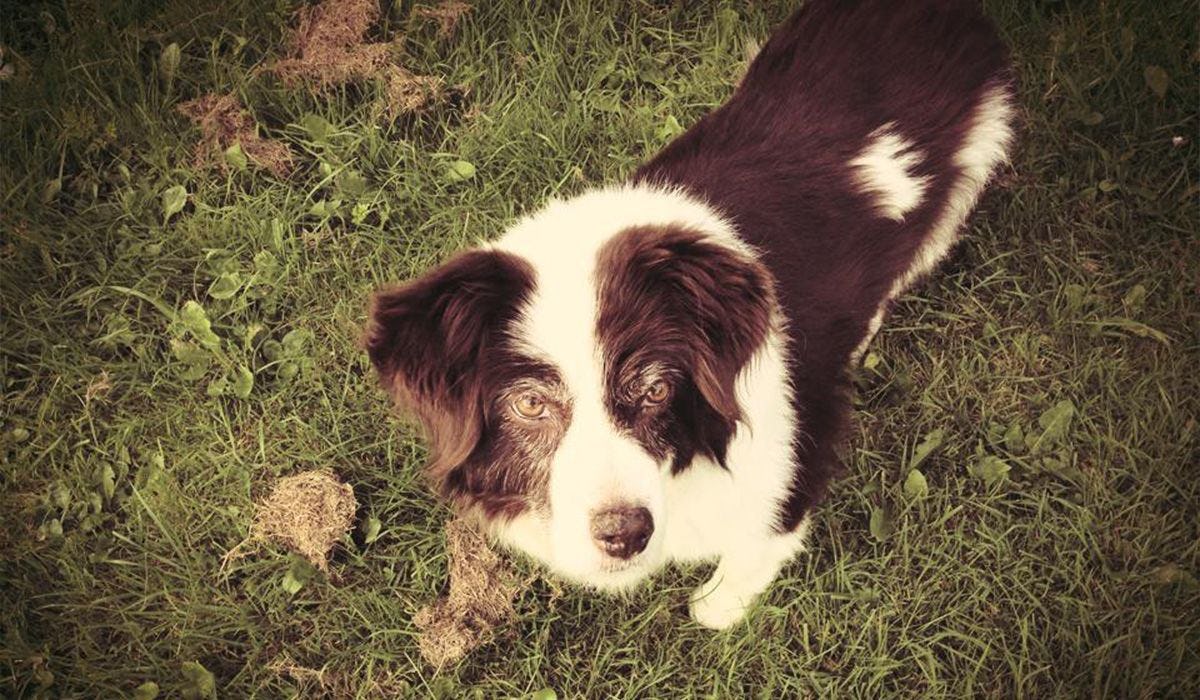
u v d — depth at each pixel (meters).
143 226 1.03
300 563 0.90
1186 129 1.06
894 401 0.98
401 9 1.13
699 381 0.69
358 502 0.93
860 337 0.85
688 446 0.71
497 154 1.06
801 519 0.82
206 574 0.92
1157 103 1.07
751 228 0.78
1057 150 1.06
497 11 1.12
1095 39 1.09
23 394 0.97
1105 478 0.94
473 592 0.89
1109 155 1.05
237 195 1.04
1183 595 0.90
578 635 0.91
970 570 0.91
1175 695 0.88
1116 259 1.03
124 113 1.06
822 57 0.86
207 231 1.02
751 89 0.85
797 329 0.78
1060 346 1.00
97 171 1.06
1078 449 0.96
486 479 0.72
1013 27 1.09
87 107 1.06
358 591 0.91
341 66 1.08
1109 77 1.07
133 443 0.96
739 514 0.78
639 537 0.66
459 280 0.67
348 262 1.01
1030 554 0.92
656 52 1.13
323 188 1.07
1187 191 1.03
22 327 0.99
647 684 0.88
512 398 0.67
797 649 0.90
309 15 1.10
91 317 1.01
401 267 1.01
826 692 0.88
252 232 1.02
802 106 0.84
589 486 0.65
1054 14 1.10
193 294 1.02
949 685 0.89
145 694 0.86
